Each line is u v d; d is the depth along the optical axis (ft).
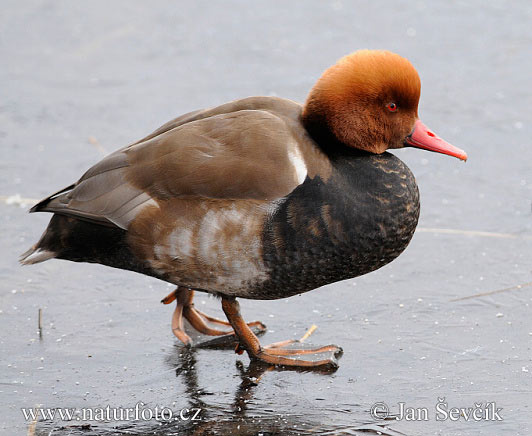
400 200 26.66
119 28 54.13
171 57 50.90
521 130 43.21
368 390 25.77
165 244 26.13
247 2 56.80
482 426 23.75
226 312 27.89
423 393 25.41
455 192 38.55
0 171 40.78
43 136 43.93
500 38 51.44
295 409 24.99
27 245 35.12
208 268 26.20
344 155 26.99
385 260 27.14
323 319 30.09
